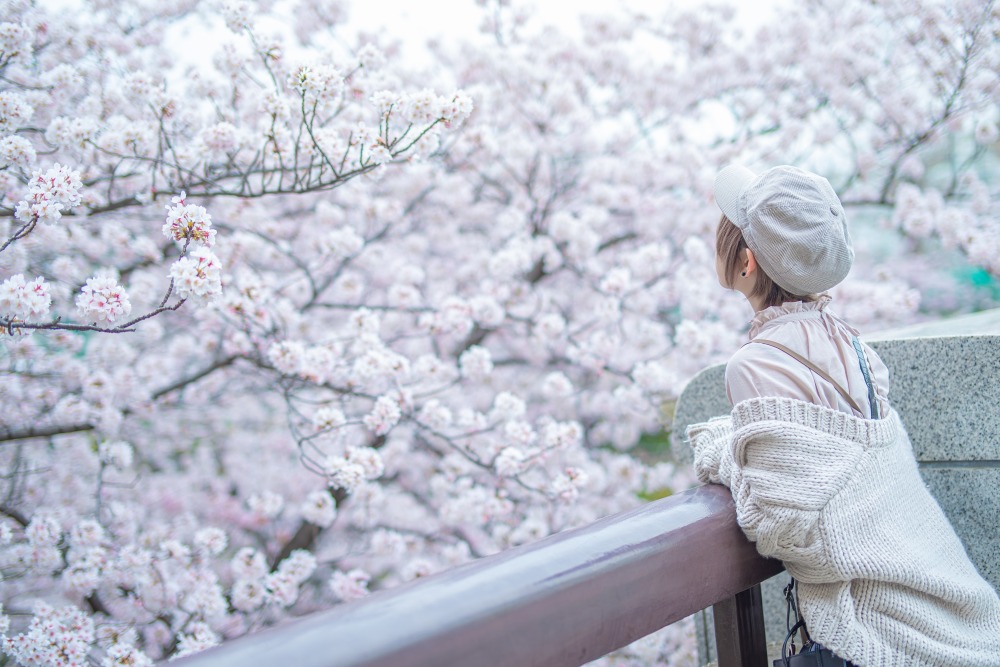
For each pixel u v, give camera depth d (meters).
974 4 3.97
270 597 3.29
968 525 1.85
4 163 1.96
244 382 4.21
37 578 3.18
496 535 3.97
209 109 3.52
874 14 4.86
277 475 4.72
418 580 0.93
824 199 1.30
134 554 3.01
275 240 4.04
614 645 1.04
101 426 3.14
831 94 4.91
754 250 1.34
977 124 4.39
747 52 5.30
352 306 4.40
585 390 5.07
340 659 0.75
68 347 3.17
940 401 1.87
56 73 2.62
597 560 1.04
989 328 2.11
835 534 1.18
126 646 2.38
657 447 5.52
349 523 4.46
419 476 4.78
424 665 0.81
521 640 0.91
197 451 4.69
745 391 1.29
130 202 2.64
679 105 5.46
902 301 4.51
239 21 2.53
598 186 4.99
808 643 1.36
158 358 3.87
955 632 1.23
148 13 3.90
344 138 3.03
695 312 4.80
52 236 2.67
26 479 3.35
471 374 3.73
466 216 5.12
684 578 1.17
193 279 1.69
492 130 4.70
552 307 5.09
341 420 3.06
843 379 1.31
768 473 1.21
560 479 3.23
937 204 4.59
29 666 2.22
